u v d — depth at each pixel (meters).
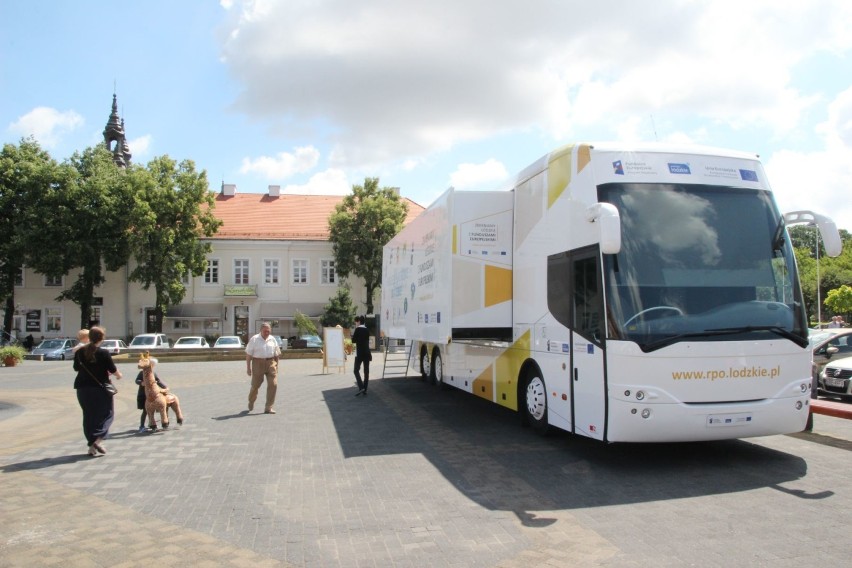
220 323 50.62
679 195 7.69
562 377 8.29
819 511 6.02
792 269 7.78
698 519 5.85
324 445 9.45
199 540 5.50
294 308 51.16
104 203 43.47
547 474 7.54
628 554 5.04
